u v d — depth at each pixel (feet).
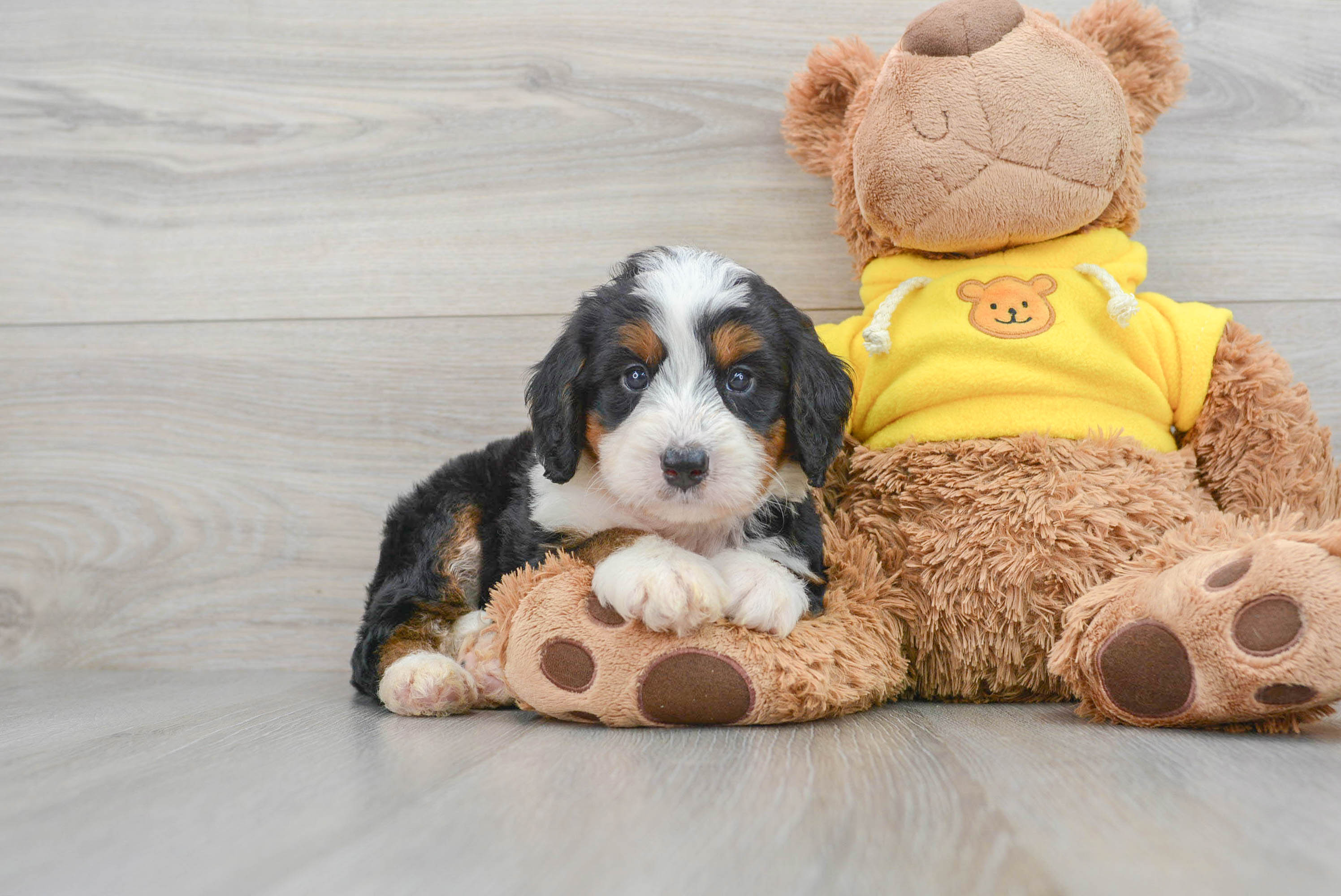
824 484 6.17
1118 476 6.18
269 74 8.85
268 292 8.82
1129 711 5.19
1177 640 4.96
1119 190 6.91
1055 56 6.46
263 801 3.92
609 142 8.63
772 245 8.53
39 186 8.98
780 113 8.52
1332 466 6.68
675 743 4.97
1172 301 7.06
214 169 8.87
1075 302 6.68
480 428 8.68
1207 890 2.74
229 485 8.75
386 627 6.75
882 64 7.16
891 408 6.77
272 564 8.70
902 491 6.53
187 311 8.84
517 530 6.36
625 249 8.63
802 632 5.52
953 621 6.29
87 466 8.84
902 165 6.57
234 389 8.79
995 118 6.38
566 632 5.41
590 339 6.01
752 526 6.15
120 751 5.02
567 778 4.17
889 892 2.77
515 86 8.70
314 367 8.77
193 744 5.20
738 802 3.73
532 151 8.68
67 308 8.92
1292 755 4.45
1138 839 3.19
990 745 4.78
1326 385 8.13
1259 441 6.57
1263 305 8.20
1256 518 5.89
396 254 8.76
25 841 3.46
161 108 8.91
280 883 2.95
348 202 8.79
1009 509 6.19
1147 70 7.09
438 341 8.72
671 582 5.18
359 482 8.70
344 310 8.77
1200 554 5.28
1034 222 6.65
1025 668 6.26
